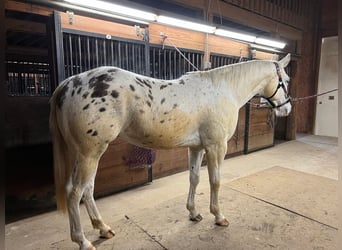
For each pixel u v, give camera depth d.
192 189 1.90
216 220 1.84
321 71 6.62
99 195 2.77
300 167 3.89
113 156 2.82
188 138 1.68
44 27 2.92
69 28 2.32
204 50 3.62
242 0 4.38
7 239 2.01
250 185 2.67
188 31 3.39
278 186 2.64
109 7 2.35
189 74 1.74
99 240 1.67
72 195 1.43
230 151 4.41
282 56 5.23
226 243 1.62
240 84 1.84
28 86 6.09
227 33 3.40
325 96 6.61
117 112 1.39
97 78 1.41
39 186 2.77
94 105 1.35
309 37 6.56
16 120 3.94
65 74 2.40
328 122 6.64
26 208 2.51
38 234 2.09
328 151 4.94
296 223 1.87
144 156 3.00
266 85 2.01
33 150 4.02
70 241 1.75
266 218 1.95
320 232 1.75
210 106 1.65
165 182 3.26
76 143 1.40
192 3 3.61
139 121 1.46
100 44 2.58
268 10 4.98
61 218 2.37
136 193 2.92
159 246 1.59
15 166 3.30
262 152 4.88
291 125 6.03
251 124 4.68
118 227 1.83
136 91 1.44
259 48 4.32
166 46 3.15
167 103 1.51
